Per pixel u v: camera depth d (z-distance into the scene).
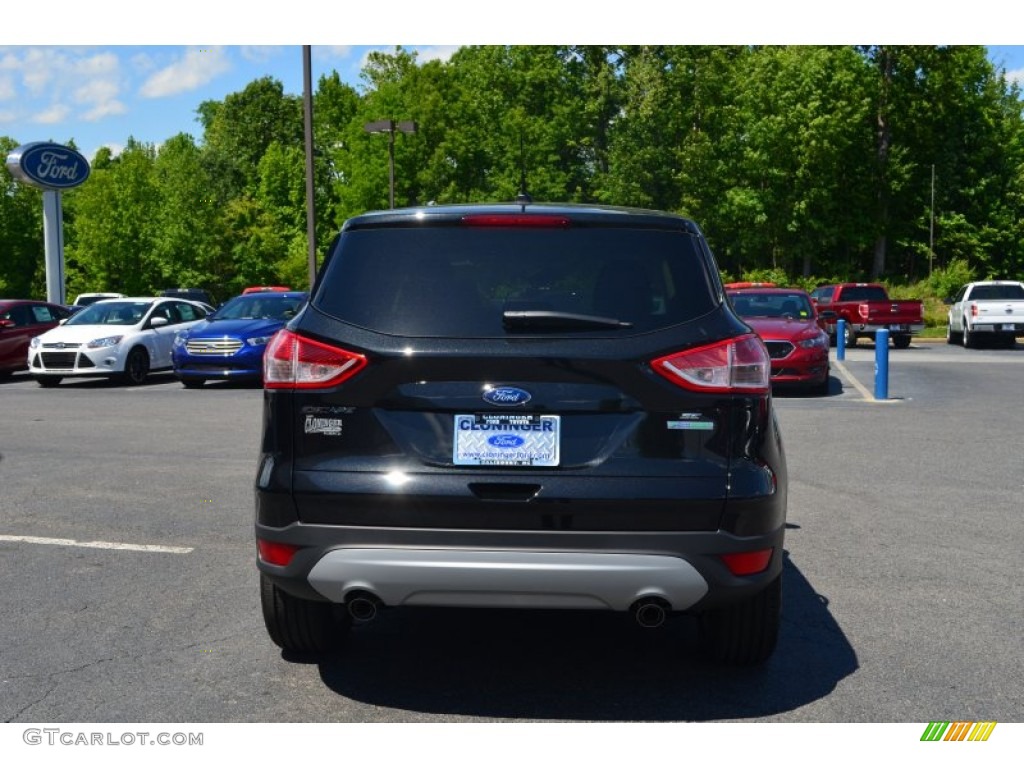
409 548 3.53
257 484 3.72
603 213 3.80
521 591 3.52
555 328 3.58
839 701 3.89
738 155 59.97
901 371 20.58
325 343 3.64
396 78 59.66
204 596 5.22
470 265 3.70
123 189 65.88
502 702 3.89
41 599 5.16
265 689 4.01
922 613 4.98
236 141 80.19
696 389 3.56
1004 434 11.39
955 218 58.03
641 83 61.66
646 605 3.57
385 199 57.06
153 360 19.42
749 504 3.55
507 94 68.75
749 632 4.08
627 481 3.51
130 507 7.42
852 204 59.41
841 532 6.70
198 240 65.88
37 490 8.08
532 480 3.51
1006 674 4.16
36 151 32.19
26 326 21.39
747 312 17.48
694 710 3.81
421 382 3.57
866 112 56.47
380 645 4.55
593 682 4.11
